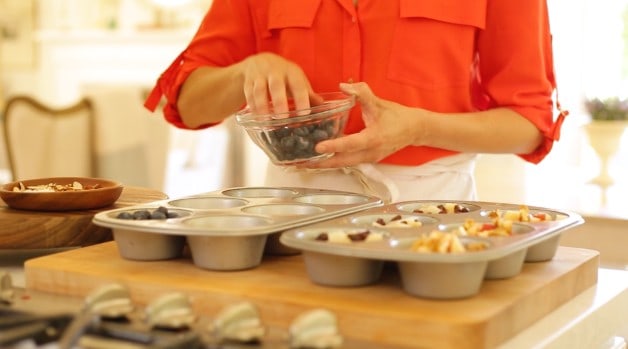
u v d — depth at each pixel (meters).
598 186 2.72
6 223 1.22
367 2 1.39
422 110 1.28
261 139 1.23
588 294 1.12
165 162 3.14
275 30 1.49
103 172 2.98
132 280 0.99
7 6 5.38
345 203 1.28
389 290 0.95
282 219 1.07
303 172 1.43
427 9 1.36
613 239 2.23
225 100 1.44
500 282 1.00
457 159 1.44
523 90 1.39
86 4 5.22
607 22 3.09
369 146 1.21
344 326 0.87
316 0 1.42
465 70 1.41
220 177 4.25
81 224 1.25
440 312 0.86
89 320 0.76
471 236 0.98
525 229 1.05
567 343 0.96
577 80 3.13
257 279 1.00
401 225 1.06
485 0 1.39
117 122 2.99
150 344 0.77
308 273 0.98
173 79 1.58
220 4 1.56
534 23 1.38
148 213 1.10
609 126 2.64
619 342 1.16
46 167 2.94
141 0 4.99
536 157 1.46
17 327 0.78
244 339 0.77
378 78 1.40
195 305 0.95
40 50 5.31
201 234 1.01
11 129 2.87
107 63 5.00
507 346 0.88
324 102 1.29
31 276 1.06
